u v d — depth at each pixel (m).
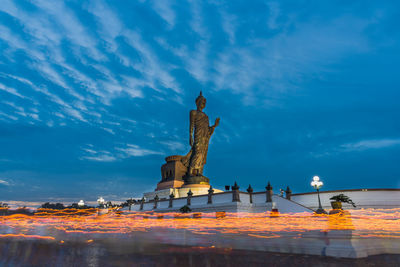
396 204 30.17
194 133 53.69
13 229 25.58
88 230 24.48
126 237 17.17
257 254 9.84
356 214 30.44
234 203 29.39
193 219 32.41
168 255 9.70
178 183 51.28
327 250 9.63
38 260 8.66
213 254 9.95
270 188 29.89
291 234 14.05
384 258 8.82
